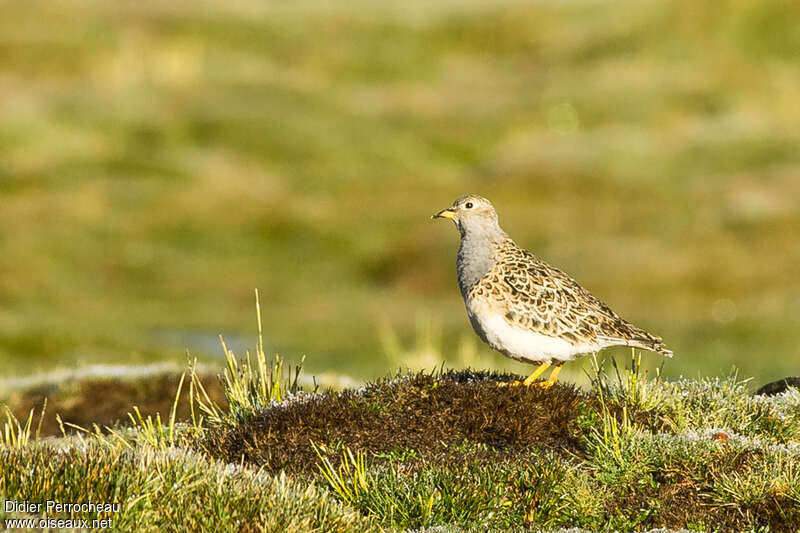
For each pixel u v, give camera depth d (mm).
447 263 43906
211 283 41938
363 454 10570
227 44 87062
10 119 60656
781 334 31672
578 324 11297
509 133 71250
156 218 49219
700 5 86188
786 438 11422
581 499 9922
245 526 8352
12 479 8383
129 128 62688
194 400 15406
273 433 11203
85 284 40656
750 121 63781
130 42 82688
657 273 40719
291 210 51781
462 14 99125
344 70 85750
